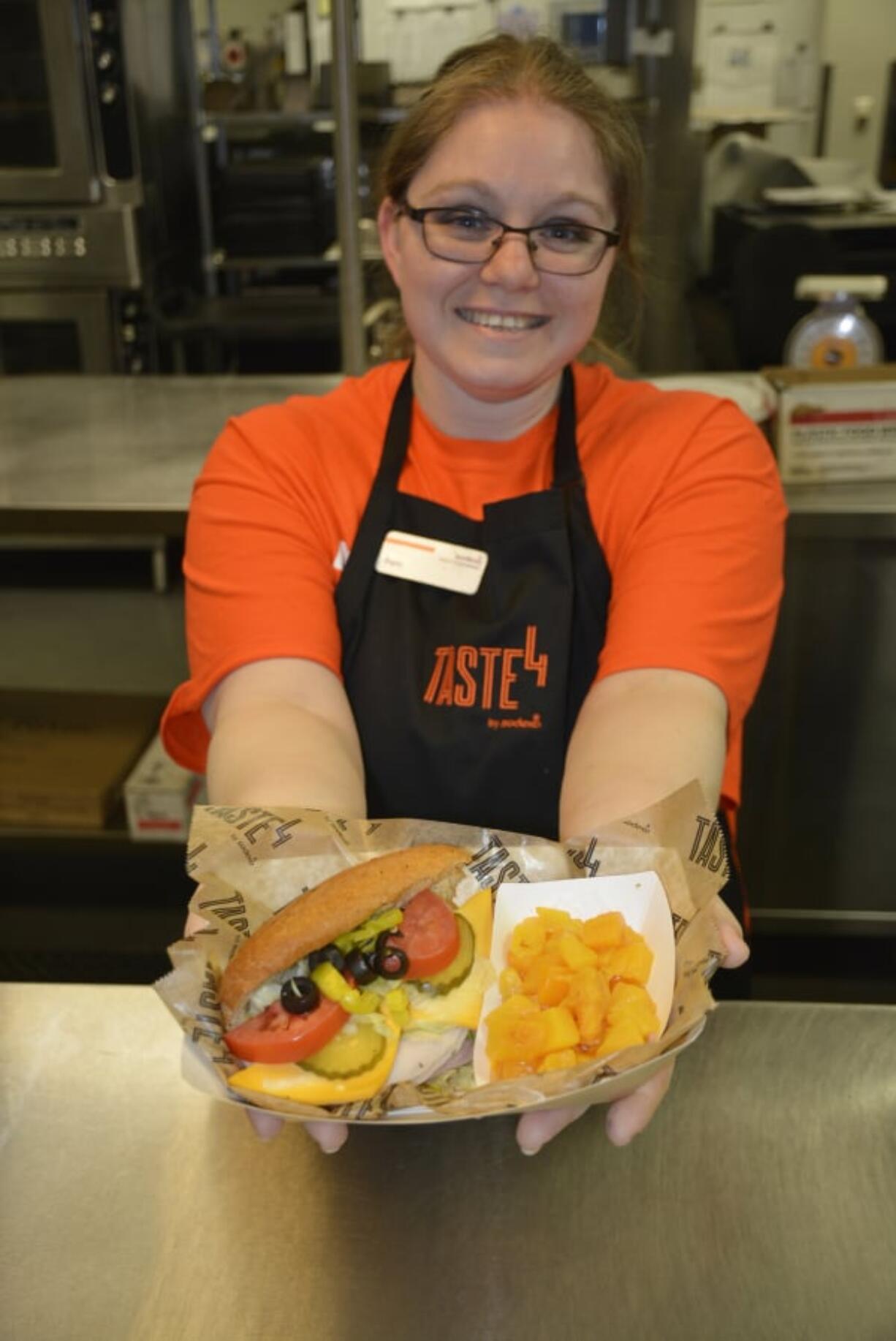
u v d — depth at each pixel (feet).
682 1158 2.68
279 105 13.04
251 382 8.41
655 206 12.95
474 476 4.02
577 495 3.91
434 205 3.56
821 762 7.37
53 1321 2.38
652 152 12.66
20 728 8.46
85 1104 2.83
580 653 3.97
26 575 8.07
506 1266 2.47
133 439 7.27
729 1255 2.48
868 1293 2.40
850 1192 2.60
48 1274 2.46
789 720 7.27
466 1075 2.62
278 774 3.18
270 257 12.87
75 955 8.17
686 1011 2.53
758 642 3.70
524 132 3.44
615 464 3.89
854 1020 3.02
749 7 15.81
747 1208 2.57
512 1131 2.75
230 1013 2.62
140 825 7.77
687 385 6.81
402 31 12.42
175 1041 2.99
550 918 2.79
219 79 13.19
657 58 12.30
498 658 3.93
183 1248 2.51
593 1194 2.61
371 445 4.11
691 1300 2.39
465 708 3.93
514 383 3.68
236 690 3.59
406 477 4.07
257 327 12.17
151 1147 2.73
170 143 12.05
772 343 11.79
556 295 3.60
